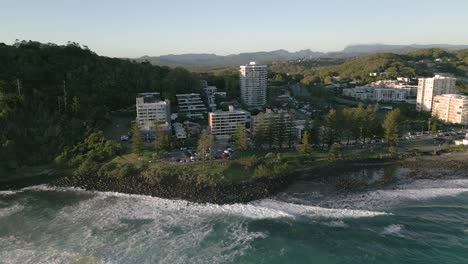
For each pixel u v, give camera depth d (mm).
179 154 146000
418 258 79562
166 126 170750
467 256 79875
